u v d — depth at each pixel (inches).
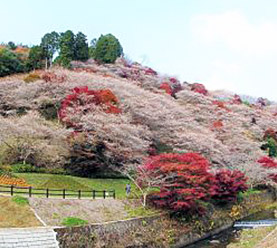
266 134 2758.4
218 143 1973.4
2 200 1001.5
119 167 1557.6
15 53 2404.0
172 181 1273.4
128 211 1194.6
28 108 1787.6
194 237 1274.6
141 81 2659.9
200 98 2696.9
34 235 882.1
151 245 1099.3
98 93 1696.6
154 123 1878.7
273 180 2068.2
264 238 1222.9
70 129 1524.4
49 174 1417.3
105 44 2790.4
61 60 2432.3
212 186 1389.0
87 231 983.6
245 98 4813.0
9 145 1435.8
